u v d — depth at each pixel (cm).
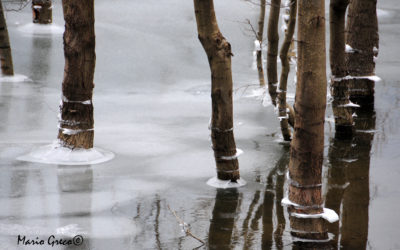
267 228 966
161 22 3356
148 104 1939
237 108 1888
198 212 1034
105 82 2248
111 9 3597
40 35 2942
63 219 980
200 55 2770
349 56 1881
